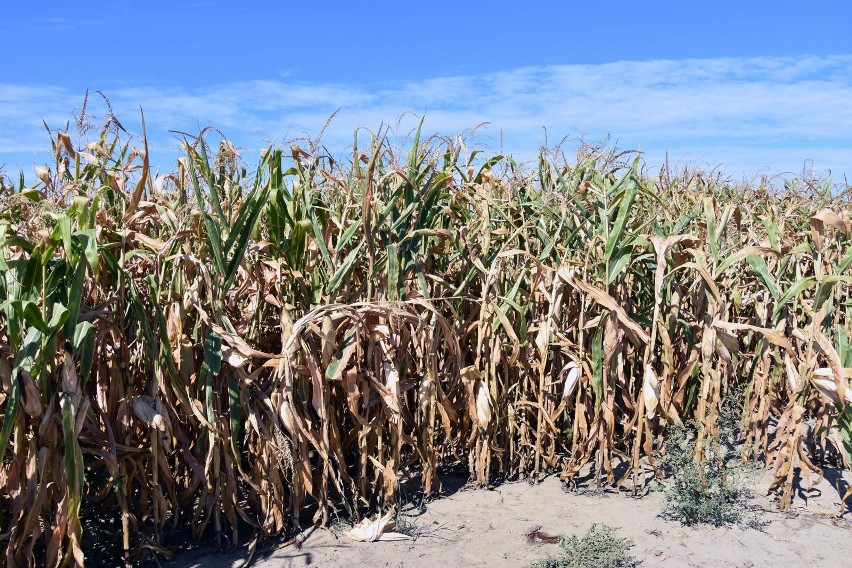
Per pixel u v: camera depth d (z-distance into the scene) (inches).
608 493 182.9
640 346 193.2
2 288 119.5
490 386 183.5
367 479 172.6
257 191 153.6
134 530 146.5
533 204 189.9
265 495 153.8
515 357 184.7
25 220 167.0
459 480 195.6
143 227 172.1
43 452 122.7
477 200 198.1
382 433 177.0
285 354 146.1
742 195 291.6
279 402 149.3
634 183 173.3
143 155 136.3
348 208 168.1
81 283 118.7
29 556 125.3
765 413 188.1
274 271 160.4
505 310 179.3
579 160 208.8
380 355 164.7
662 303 195.3
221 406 158.2
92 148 160.2
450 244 201.9
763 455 201.8
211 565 144.9
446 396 181.3
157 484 141.3
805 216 251.8
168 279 152.7
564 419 203.6
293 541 154.8
